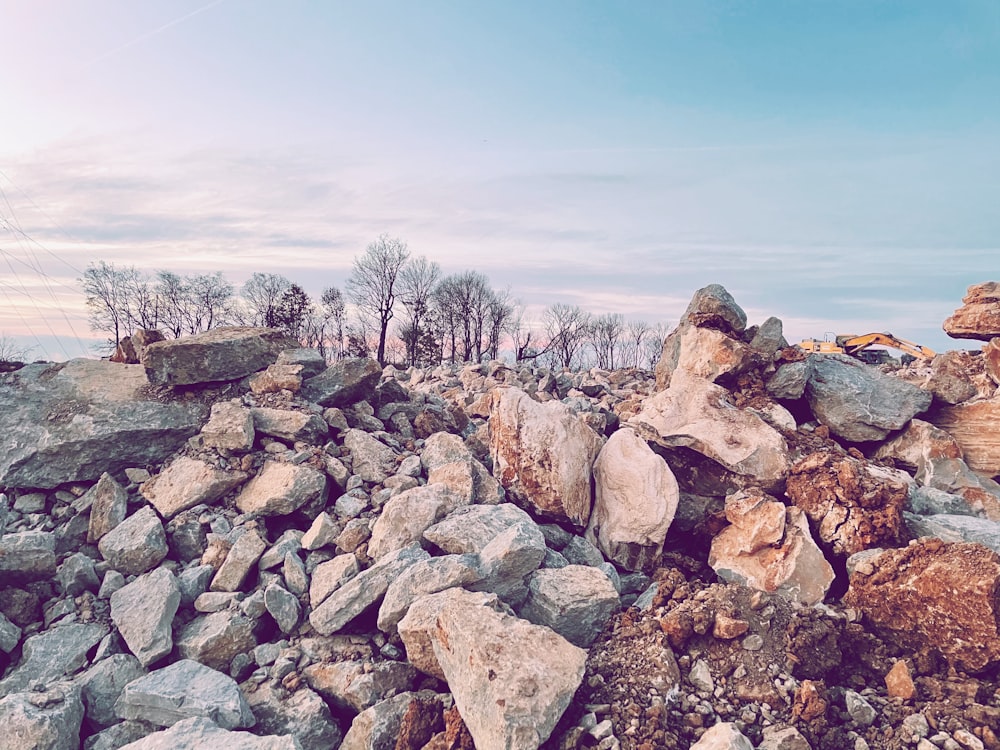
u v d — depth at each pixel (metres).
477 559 5.87
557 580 5.86
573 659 4.55
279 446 7.87
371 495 7.43
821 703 4.54
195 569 6.30
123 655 5.39
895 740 4.34
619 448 7.73
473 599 5.04
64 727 4.60
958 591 4.81
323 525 6.59
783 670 4.96
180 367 8.70
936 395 9.58
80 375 9.07
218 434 7.72
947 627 4.88
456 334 46.62
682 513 7.90
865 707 4.59
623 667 5.06
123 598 5.92
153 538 6.55
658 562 7.10
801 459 7.43
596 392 15.36
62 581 6.19
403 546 6.31
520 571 5.88
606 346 51.62
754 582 6.34
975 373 10.30
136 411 8.22
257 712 5.02
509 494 7.58
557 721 4.21
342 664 5.35
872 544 6.31
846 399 8.84
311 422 8.04
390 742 4.70
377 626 5.74
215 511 7.14
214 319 41.81
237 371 9.21
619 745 4.26
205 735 4.31
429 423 9.68
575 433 7.82
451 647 4.69
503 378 17.20
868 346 22.58
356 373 9.72
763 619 5.44
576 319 51.31
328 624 5.58
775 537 6.50
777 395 9.11
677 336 11.73
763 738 4.43
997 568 4.73
